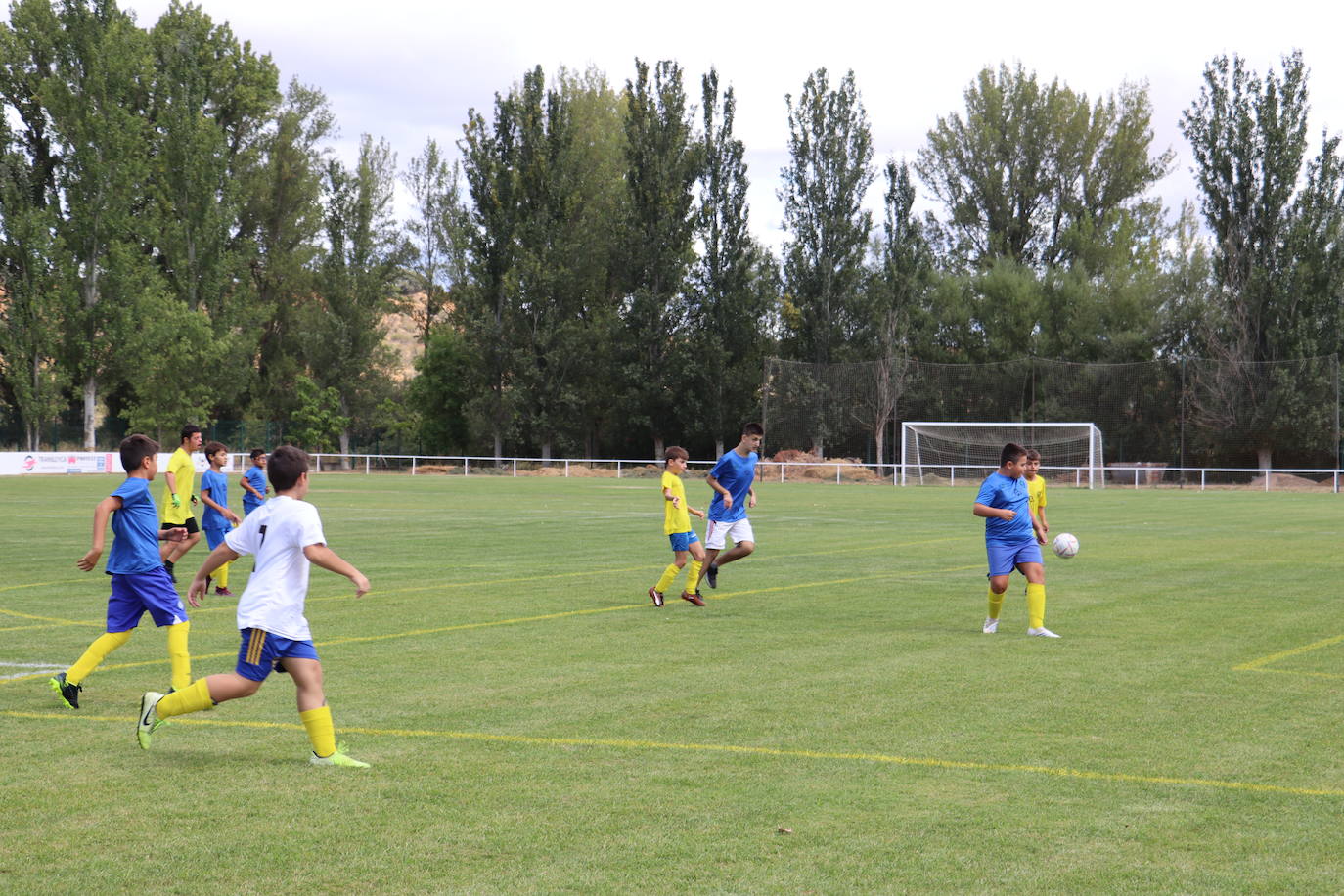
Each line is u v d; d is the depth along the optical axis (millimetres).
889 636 12102
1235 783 6664
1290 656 10773
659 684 9570
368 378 78938
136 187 65500
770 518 31359
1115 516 32375
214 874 5238
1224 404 61688
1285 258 60812
